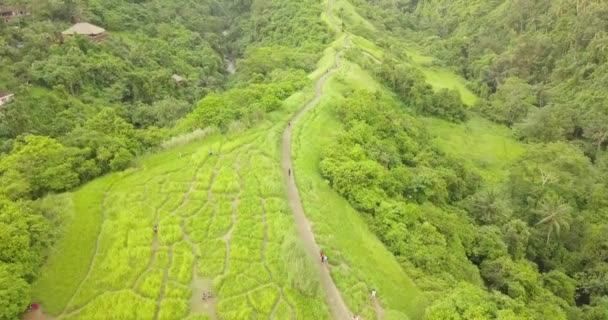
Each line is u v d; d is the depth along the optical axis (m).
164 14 188.50
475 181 97.69
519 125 129.88
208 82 152.12
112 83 125.06
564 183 94.00
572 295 70.12
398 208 63.94
